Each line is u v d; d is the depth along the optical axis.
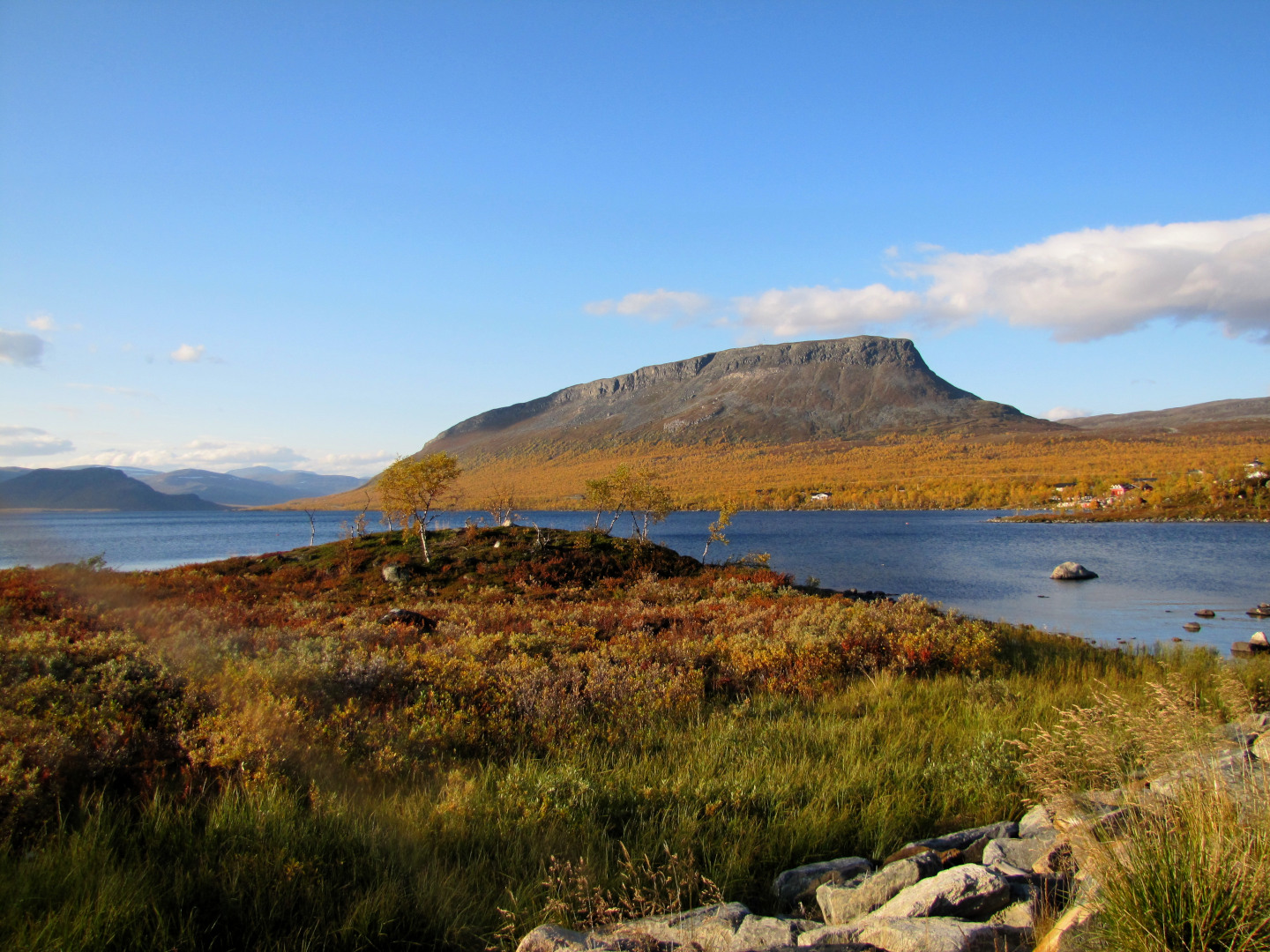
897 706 9.14
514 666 9.74
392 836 4.84
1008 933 3.73
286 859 4.36
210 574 34.12
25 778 4.82
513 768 6.24
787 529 135.00
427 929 3.94
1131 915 3.45
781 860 4.99
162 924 3.63
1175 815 3.98
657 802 5.80
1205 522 129.88
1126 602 42.47
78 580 15.90
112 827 4.64
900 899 4.07
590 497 45.22
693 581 31.42
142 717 6.71
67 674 7.77
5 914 3.63
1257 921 3.26
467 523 40.97
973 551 81.50
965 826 5.54
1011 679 11.04
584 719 8.09
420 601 26.28
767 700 9.52
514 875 4.49
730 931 3.85
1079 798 5.04
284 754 6.02
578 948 3.62
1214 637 30.20
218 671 8.19
